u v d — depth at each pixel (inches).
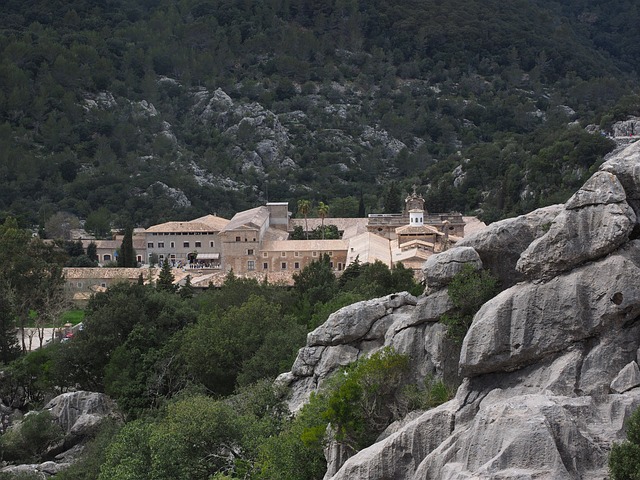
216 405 3041.3
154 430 3065.9
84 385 5064.0
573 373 1993.1
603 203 2038.6
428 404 2365.9
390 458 2129.7
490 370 2123.5
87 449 3939.5
